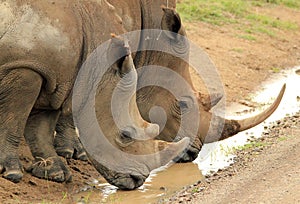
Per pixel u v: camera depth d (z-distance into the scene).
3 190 16.55
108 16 17.62
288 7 43.25
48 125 18.12
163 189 18.06
